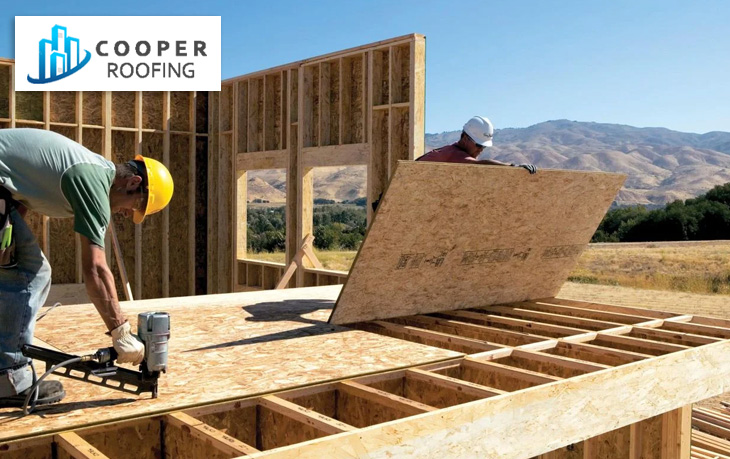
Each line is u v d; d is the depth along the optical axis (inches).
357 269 170.7
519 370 127.4
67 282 378.0
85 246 93.8
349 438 85.4
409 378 129.8
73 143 97.4
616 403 124.4
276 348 148.9
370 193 312.8
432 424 94.6
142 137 398.9
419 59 292.8
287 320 186.4
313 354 142.8
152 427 100.8
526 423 107.9
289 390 114.6
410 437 91.8
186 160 418.3
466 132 181.2
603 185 206.2
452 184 165.3
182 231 419.2
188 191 419.8
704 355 147.5
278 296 235.9
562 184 193.0
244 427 109.7
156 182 107.2
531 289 237.5
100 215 94.9
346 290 174.4
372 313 188.9
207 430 90.4
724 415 274.4
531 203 192.5
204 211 428.8
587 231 225.6
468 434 99.3
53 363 98.7
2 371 98.5
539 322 208.2
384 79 315.6
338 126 340.8
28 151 93.7
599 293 659.4
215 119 421.7
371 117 311.3
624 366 127.7
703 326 190.5
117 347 97.6
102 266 94.7
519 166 175.0
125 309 203.2
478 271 207.0
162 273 410.3
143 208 107.8
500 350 149.6
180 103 414.0
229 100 417.7
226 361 135.7
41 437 89.4
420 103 293.7
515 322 194.9
